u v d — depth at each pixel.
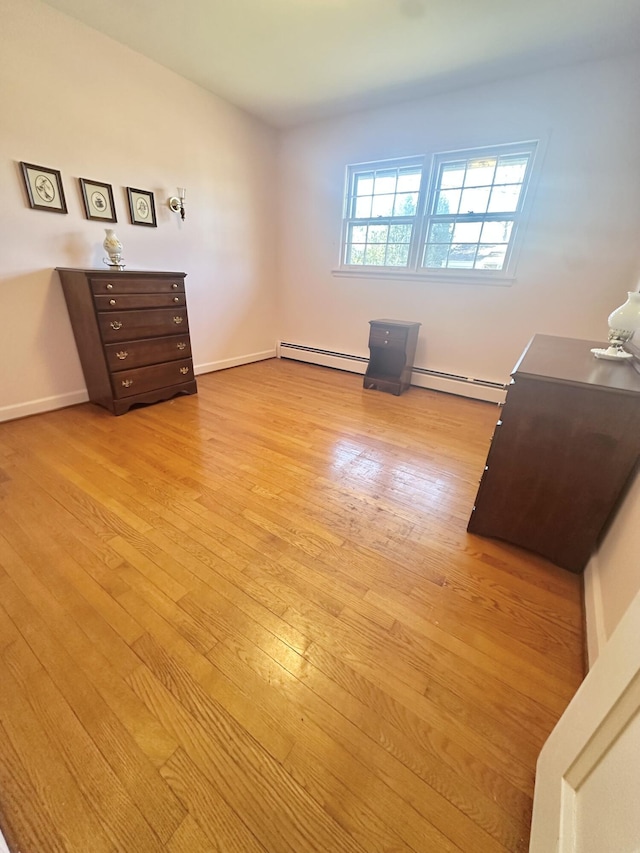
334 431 2.56
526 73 2.51
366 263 3.72
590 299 2.72
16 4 1.99
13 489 1.77
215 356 3.91
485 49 2.28
